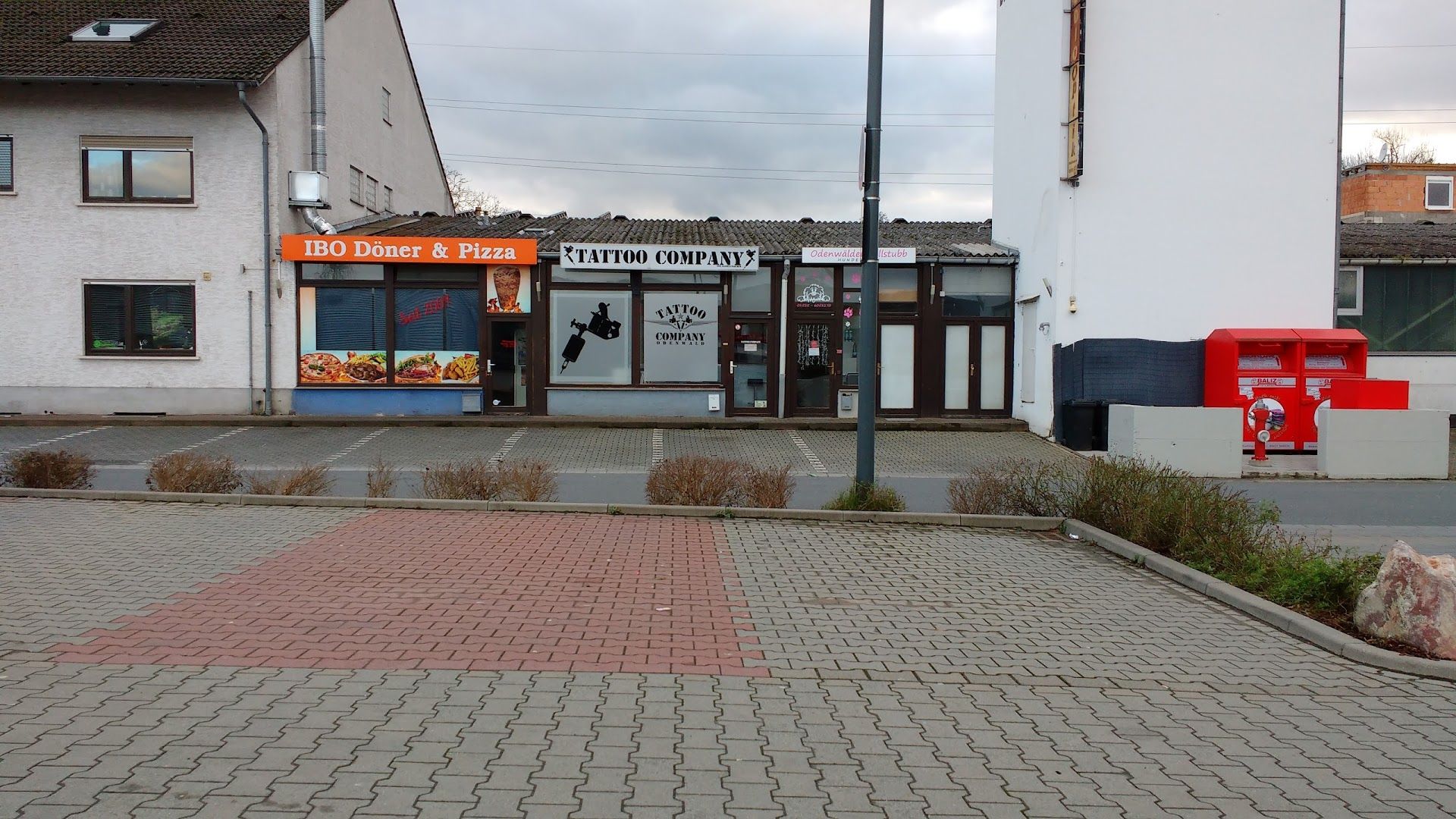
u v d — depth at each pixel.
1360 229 28.31
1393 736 5.05
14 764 4.11
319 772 4.11
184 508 10.90
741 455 18.22
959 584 8.33
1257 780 4.41
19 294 21.59
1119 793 4.21
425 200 32.91
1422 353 24.50
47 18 23.70
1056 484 11.88
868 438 11.61
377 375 22.03
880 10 11.23
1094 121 20.56
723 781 4.19
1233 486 15.60
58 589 7.21
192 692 5.07
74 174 21.52
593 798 3.96
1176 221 20.73
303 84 22.88
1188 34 20.64
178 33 22.98
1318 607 7.47
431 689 5.23
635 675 5.64
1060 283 20.58
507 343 22.33
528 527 10.23
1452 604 6.49
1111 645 6.66
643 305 22.45
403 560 8.51
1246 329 20.53
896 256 22.38
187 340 21.81
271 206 21.66
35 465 12.09
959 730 4.95
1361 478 16.59
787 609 7.32
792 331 22.67
